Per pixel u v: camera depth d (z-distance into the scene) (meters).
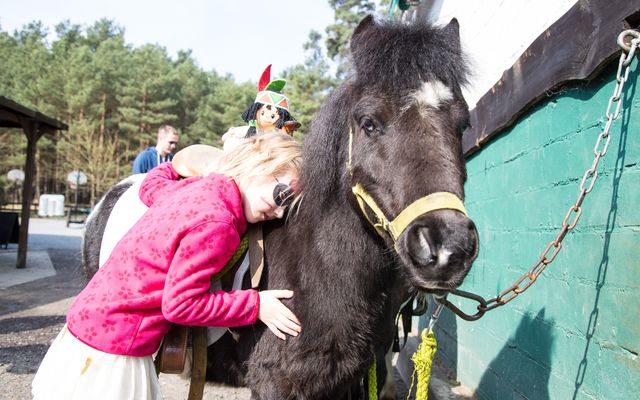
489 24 4.13
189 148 2.41
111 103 37.03
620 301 1.87
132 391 1.69
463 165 1.73
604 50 1.93
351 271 1.85
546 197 2.57
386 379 2.97
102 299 1.68
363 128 1.71
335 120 1.91
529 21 3.19
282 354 1.87
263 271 2.01
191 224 1.65
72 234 17.05
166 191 2.12
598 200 2.05
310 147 1.95
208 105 40.72
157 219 1.73
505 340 3.03
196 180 2.11
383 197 1.64
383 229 1.70
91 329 1.66
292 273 1.93
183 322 1.65
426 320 4.91
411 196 1.53
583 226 2.17
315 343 1.85
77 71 37.19
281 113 3.40
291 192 1.93
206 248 1.65
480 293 3.62
